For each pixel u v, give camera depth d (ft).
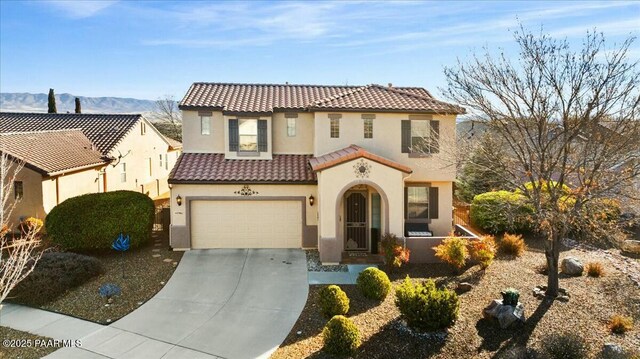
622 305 42.96
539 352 34.12
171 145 128.98
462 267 55.16
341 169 57.67
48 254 51.78
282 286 50.26
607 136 42.22
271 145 70.44
